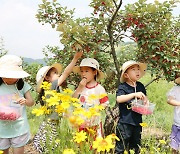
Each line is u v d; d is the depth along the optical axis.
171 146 4.33
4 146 3.48
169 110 9.45
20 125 3.50
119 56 4.96
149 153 3.22
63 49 4.91
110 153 3.71
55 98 2.70
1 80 3.50
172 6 4.16
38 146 3.52
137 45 4.39
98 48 4.45
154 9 4.09
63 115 2.88
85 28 3.73
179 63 4.41
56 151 2.62
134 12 4.24
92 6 4.58
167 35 4.63
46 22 4.71
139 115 3.99
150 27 4.25
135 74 4.00
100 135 3.61
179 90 4.52
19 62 3.57
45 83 3.03
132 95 3.81
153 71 4.38
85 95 3.91
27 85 3.69
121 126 3.93
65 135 2.69
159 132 5.79
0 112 3.30
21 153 3.55
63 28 3.62
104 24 4.58
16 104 3.38
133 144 4.02
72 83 4.97
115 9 4.64
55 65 3.91
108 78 4.98
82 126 3.25
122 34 4.66
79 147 2.68
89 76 3.94
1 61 3.53
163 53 4.28
